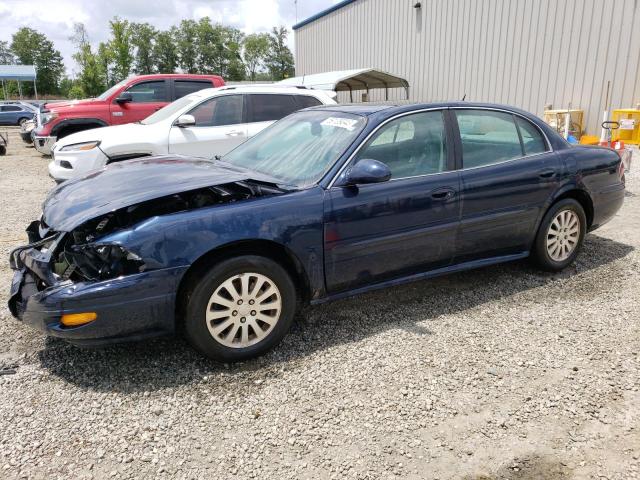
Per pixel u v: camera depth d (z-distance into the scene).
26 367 3.18
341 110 4.09
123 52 51.50
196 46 96.31
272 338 3.29
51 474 2.33
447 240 3.88
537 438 2.55
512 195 4.12
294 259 3.29
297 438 2.55
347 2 23.09
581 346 3.39
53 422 2.67
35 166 12.63
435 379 3.04
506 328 3.64
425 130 3.86
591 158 4.61
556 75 13.91
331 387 2.97
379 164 3.34
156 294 2.92
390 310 3.95
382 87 20.81
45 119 11.50
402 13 19.61
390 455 2.44
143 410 2.77
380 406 2.79
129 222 3.14
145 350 3.38
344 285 3.55
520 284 4.41
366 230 3.50
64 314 2.82
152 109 11.23
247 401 2.85
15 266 3.34
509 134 4.26
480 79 16.36
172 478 2.31
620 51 12.34
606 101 12.76
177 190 3.08
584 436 2.56
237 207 3.14
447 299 4.13
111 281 2.85
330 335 3.57
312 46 26.88
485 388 2.95
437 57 18.05
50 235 3.29
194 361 3.25
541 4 14.05
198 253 2.97
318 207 3.32
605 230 6.02
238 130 7.71
